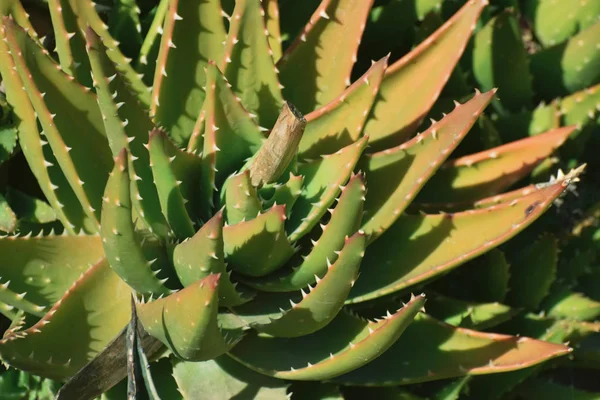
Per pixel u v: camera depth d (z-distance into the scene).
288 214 1.04
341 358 1.01
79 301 1.04
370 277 1.07
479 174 1.10
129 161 1.01
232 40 1.05
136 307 1.00
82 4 1.07
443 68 1.08
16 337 1.00
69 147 1.04
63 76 1.03
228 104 1.02
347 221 1.00
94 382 1.01
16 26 1.00
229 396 1.05
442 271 1.05
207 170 1.03
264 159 1.01
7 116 1.10
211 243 0.98
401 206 1.05
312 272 1.03
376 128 1.09
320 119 1.07
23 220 1.10
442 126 1.04
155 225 1.04
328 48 1.09
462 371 1.05
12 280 1.04
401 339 1.07
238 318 1.04
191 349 0.99
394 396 1.09
